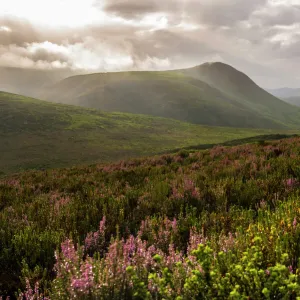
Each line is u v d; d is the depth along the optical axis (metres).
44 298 2.38
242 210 4.19
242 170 7.29
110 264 2.27
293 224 2.92
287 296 1.58
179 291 1.91
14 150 129.62
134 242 3.08
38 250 3.36
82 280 2.07
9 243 3.64
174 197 5.34
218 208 4.63
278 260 2.24
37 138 156.25
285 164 7.02
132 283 2.09
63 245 2.96
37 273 2.89
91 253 3.44
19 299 2.38
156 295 1.89
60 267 2.46
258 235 2.75
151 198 5.53
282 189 5.08
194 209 4.51
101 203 5.34
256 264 2.10
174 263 2.40
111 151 133.38
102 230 3.78
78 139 159.38
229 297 1.66
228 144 50.88
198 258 2.17
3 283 2.91
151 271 2.44
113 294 2.06
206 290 1.84
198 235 3.22
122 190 6.56
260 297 1.68
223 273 2.19
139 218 4.60
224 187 5.57
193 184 6.10
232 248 2.69
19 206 5.74
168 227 3.81
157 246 3.32
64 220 4.49
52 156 120.25
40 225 4.33
